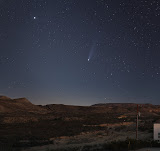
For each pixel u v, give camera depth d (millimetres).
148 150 20594
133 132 42688
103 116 89875
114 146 21875
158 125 27000
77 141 31906
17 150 24781
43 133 39906
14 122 61500
